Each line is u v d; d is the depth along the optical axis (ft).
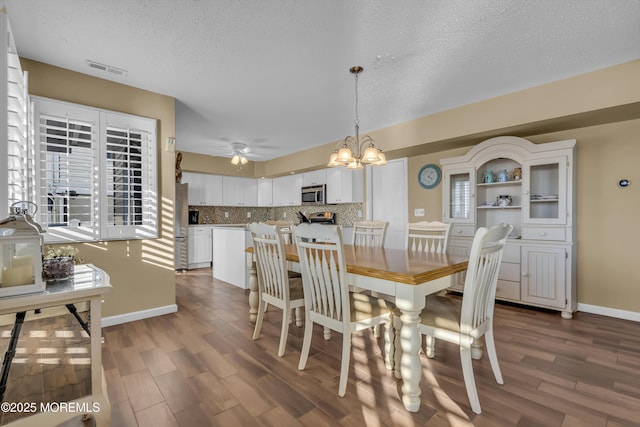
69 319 4.47
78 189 8.46
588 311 10.22
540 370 6.48
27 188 6.59
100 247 8.88
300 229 6.33
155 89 9.66
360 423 4.87
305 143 16.55
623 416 5.00
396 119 12.48
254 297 9.38
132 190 9.43
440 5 5.80
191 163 18.93
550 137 10.84
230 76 8.76
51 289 4.08
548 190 10.66
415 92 9.78
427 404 5.37
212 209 21.95
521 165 10.87
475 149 11.63
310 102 10.68
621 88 7.93
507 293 10.98
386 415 5.08
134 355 7.19
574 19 6.18
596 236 10.06
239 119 12.51
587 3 5.72
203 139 15.70
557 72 8.43
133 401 5.44
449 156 13.52
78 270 5.30
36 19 6.18
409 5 5.80
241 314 10.19
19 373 4.26
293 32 6.65
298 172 20.13
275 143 16.53
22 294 3.82
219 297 12.23
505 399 5.48
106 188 8.94
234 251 14.30
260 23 6.34
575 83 8.61
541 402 5.39
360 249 9.11
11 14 5.99
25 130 6.30
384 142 13.53
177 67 8.25
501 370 6.49
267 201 22.57
